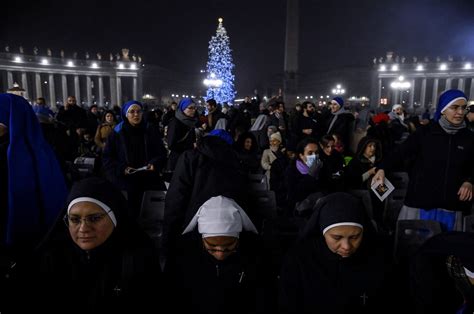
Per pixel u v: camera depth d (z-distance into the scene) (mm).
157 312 2469
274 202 4516
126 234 2510
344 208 2533
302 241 2818
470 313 2154
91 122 12859
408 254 3572
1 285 2463
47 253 2402
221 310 2654
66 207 2424
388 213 5250
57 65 61188
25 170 2891
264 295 2699
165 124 13898
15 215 2850
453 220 3744
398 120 12594
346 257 2631
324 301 2645
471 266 2150
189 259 2781
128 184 5082
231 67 38688
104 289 2340
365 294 2607
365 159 5699
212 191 3391
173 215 3611
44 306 2359
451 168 3645
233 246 2645
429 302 2348
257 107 20531
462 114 3584
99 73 69688
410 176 4035
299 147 5121
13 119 2883
